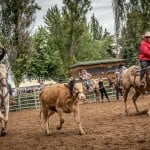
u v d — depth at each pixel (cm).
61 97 1300
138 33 5203
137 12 5166
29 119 2211
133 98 1828
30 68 5838
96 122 1625
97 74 4494
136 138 1099
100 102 3328
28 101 3597
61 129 1498
